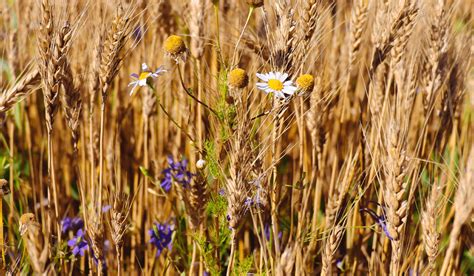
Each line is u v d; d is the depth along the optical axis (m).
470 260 1.43
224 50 1.39
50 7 1.21
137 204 1.45
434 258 1.22
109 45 1.23
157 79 1.44
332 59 1.47
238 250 1.40
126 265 1.45
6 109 1.29
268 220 1.35
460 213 1.18
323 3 1.34
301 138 1.29
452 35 1.37
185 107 1.38
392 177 1.19
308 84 1.21
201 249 1.28
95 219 1.24
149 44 1.53
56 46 1.22
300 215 1.30
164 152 1.50
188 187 1.32
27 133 1.46
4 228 1.41
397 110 1.23
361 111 1.36
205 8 1.34
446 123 1.36
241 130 1.18
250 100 1.33
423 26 1.34
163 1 1.45
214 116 1.26
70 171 1.56
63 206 1.52
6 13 1.46
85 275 1.42
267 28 1.25
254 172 1.21
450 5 1.35
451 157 1.39
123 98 1.53
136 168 1.47
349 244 1.36
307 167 1.42
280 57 1.23
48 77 1.22
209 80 1.35
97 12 1.28
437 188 1.21
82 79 1.35
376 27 1.33
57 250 1.27
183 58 1.22
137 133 1.53
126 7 1.25
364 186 1.37
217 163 1.23
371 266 1.32
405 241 1.33
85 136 1.49
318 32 1.29
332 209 1.33
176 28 1.48
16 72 1.45
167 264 1.35
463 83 1.38
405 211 1.20
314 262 1.37
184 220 1.41
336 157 1.37
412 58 1.29
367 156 1.36
